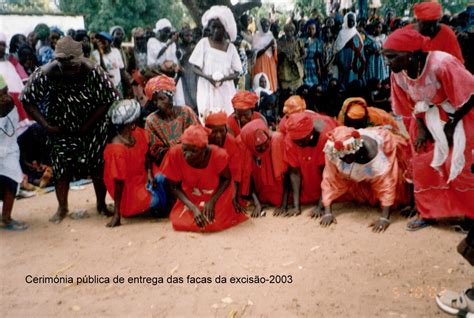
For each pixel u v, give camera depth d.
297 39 9.74
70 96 4.75
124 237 4.58
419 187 4.40
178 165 4.51
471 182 4.12
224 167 4.50
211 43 6.96
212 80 6.93
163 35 8.17
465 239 2.99
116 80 7.57
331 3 14.62
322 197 4.80
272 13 13.28
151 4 20.47
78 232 4.75
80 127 4.92
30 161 6.51
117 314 3.25
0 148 4.64
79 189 6.27
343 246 4.16
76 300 3.46
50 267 3.99
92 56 7.34
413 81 3.91
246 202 5.29
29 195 6.04
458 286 3.44
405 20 11.69
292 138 4.59
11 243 4.51
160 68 7.62
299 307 3.25
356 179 4.60
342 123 5.50
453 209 4.26
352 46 10.07
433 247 4.06
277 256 4.02
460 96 3.73
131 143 4.89
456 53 4.91
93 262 4.05
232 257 4.04
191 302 3.37
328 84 9.59
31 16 14.35
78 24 15.36
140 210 4.98
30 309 3.34
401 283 3.52
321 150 4.90
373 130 4.75
